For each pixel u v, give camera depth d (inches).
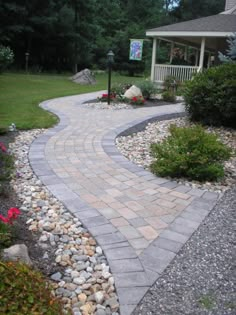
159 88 473.4
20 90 472.7
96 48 1058.7
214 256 94.2
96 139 221.1
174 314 72.3
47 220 112.9
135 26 1122.0
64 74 908.0
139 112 327.6
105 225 110.0
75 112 319.3
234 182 156.2
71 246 97.9
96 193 136.3
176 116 311.7
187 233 106.7
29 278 54.9
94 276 84.8
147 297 77.4
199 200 133.6
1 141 208.8
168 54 1069.1
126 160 181.6
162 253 94.9
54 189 138.6
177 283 82.3
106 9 1157.1
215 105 256.5
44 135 227.9
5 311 48.4
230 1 611.8
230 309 74.0
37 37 892.0
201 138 163.6
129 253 94.4
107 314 72.7
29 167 164.9
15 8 779.4
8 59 669.3
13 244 94.3
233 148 212.8
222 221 115.8
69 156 183.9
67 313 63.3
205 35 491.2
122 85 440.1
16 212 90.1
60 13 880.9
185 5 1491.1
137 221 113.6
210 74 265.1
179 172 157.9
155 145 172.2
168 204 128.6
